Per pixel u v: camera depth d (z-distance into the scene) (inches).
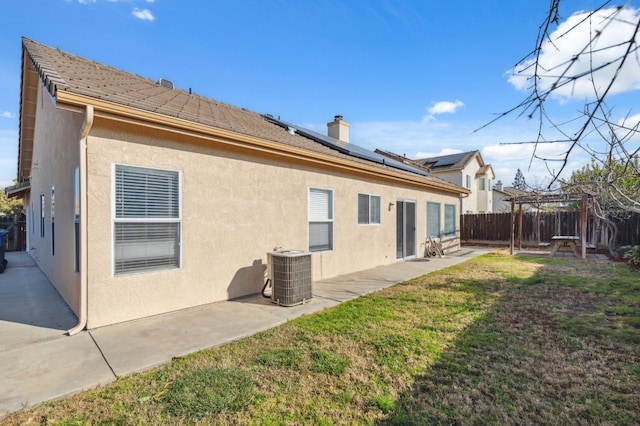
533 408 99.7
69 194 202.2
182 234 196.1
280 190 257.4
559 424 92.0
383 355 136.3
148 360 128.6
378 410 99.1
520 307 203.0
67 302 208.4
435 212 503.8
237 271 225.8
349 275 316.2
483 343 147.4
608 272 323.3
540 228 607.8
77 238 183.9
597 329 163.6
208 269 209.5
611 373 120.3
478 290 250.2
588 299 220.2
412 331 162.6
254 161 237.9
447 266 370.9
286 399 104.6
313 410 99.0
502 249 574.2
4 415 94.7
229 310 196.1
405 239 423.5
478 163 1064.8
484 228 666.2
